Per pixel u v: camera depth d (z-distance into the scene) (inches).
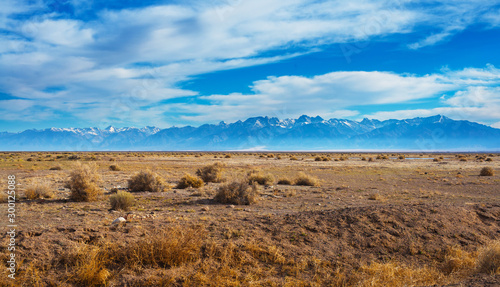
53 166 1775.3
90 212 502.0
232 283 265.0
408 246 360.2
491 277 251.4
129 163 2338.8
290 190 837.2
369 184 1098.1
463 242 378.3
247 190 651.5
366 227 394.3
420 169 1865.2
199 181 960.3
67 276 257.9
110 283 254.1
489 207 505.7
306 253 331.3
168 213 503.5
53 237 313.6
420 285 269.4
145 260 290.0
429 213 443.5
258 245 334.6
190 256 303.0
